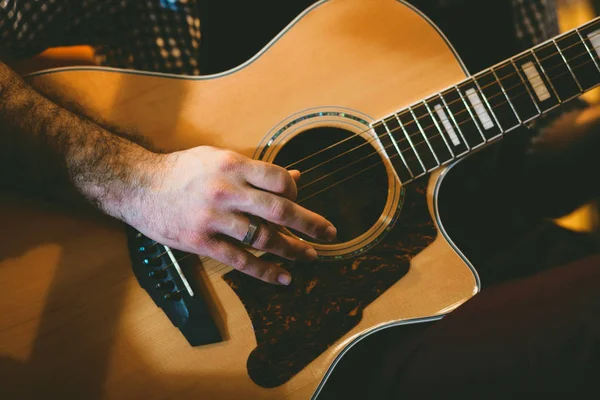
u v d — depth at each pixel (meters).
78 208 0.90
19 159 0.88
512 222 1.03
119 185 0.88
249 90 0.92
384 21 0.93
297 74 0.93
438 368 0.85
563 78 0.92
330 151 0.93
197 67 1.00
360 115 0.93
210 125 0.92
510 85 0.92
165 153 0.90
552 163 1.07
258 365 0.89
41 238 0.89
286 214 0.86
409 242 0.92
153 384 0.89
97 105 0.92
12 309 0.88
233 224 0.87
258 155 0.92
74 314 0.89
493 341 0.83
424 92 0.93
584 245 1.03
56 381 0.88
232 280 0.90
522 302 0.84
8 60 0.95
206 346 0.89
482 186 1.00
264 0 1.01
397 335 0.94
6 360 0.88
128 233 0.90
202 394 0.89
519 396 0.82
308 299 0.90
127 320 0.89
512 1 1.04
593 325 0.80
